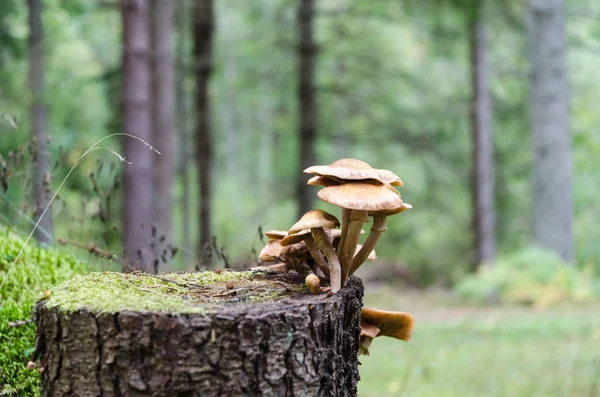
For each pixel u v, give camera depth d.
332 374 2.37
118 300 2.33
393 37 16.88
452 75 17.64
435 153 15.31
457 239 17.61
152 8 10.81
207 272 3.19
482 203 15.25
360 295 2.79
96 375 2.21
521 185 17.89
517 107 16.55
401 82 16.12
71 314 2.23
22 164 4.26
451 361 6.93
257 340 2.21
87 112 14.64
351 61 14.91
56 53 16.30
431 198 16.97
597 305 11.13
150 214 7.95
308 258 3.07
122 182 7.99
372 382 6.09
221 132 24.72
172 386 2.17
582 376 5.96
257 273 3.15
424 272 16.59
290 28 14.62
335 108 15.40
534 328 8.69
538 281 11.88
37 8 10.91
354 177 2.56
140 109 7.98
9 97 12.19
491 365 6.61
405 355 7.39
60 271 3.64
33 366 2.38
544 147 13.34
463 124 16.22
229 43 19.38
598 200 18.19
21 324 2.87
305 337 2.28
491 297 12.13
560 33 13.27
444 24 14.53
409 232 17.45
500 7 14.09
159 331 2.17
